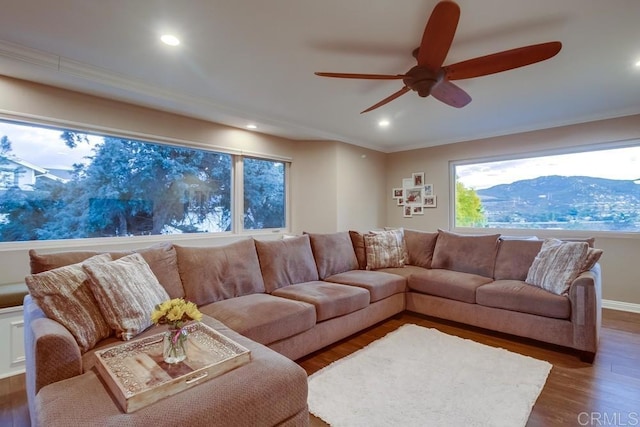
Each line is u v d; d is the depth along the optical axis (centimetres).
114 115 317
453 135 498
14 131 275
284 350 224
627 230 385
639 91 318
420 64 205
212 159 410
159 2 182
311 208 500
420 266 397
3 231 271
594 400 192
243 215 438
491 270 342
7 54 229
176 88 310
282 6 186
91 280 172
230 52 240
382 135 498
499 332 302
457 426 168
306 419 147
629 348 265
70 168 304
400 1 182
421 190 559
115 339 170
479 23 203
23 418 183
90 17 196
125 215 338
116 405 114
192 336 168
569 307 251
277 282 292
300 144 499
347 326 277
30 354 148
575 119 406
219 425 116
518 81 293
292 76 283
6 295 230
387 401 190
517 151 459
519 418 174
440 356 248
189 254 246
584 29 210
